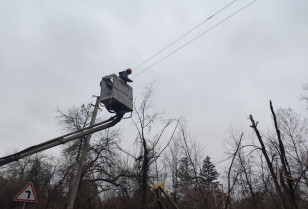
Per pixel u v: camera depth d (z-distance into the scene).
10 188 31.30
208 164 39.50
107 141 20.94
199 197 16.61
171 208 15.26
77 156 19.00
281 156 11.29
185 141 20.62
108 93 7.20
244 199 15.24
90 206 17.81
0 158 7.47
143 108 16.03
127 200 16.89
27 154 7.49
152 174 18.31
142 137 15.27
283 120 25.56
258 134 12.33
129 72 7.91
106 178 20.72
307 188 14.98
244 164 16.61
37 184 29.69
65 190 20.75
